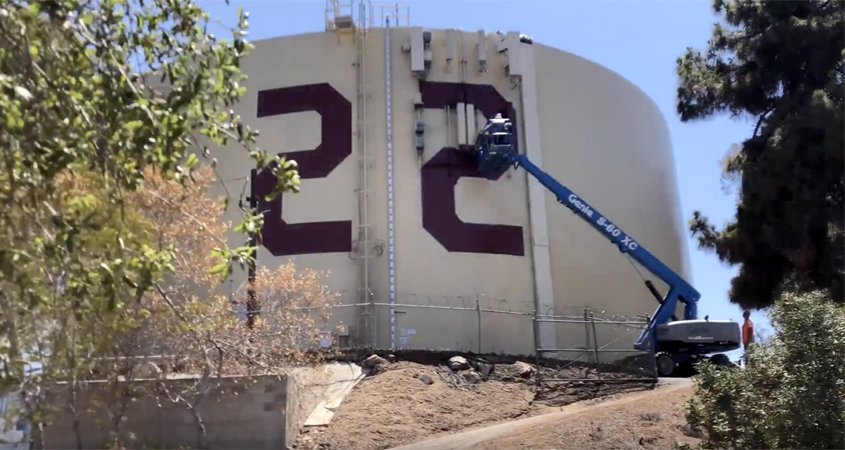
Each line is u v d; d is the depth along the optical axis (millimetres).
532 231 31641
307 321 19156
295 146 31328
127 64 8414
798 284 25297
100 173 8492
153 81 16844
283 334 18438
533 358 25453
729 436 11758
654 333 27578
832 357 10609
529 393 22031
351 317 29000
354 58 32125
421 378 21797
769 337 11859
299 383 18344
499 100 32688
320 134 31344
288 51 32500
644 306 33438
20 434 14125
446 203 30812
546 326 30672
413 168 31031
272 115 31844
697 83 31547
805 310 11039
